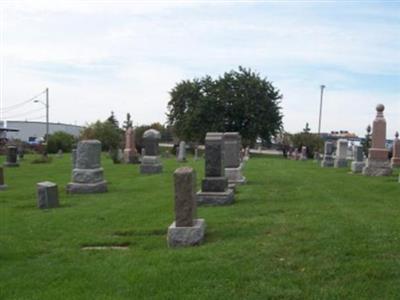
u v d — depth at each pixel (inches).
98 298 273.1
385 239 367.9
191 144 3161.9
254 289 274.1
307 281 282.8
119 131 2541.8
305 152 2393.0
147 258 346.0
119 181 949.2
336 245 349.7
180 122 3095.5
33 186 897.5
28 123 4330.7
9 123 4264.3
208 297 266.4
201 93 3097.9
